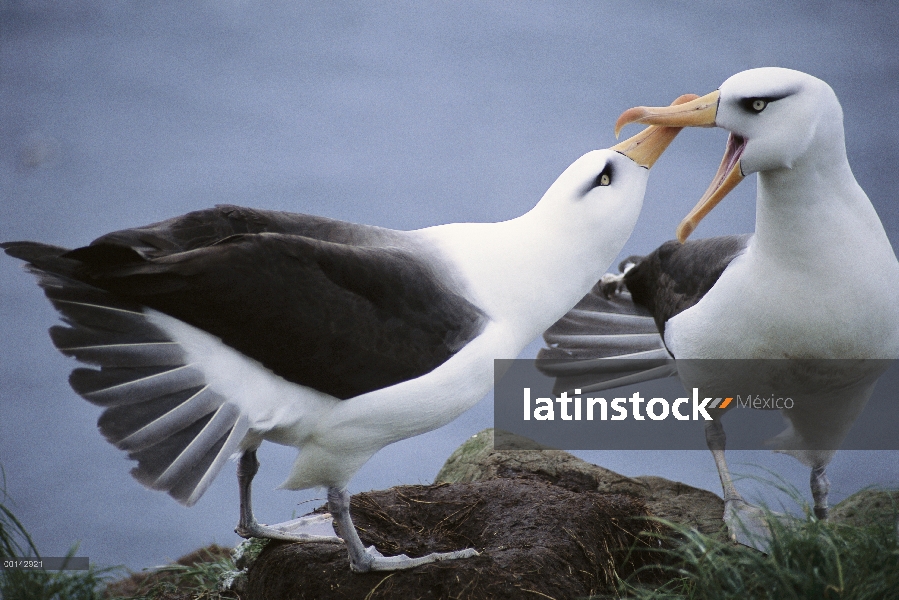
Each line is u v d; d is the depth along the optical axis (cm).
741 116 953
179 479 764
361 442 851
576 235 902
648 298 1255
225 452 781
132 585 1148
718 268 1082
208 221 860
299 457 865
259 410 806
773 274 1000
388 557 880
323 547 917
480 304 881
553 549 904
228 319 784
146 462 761
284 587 898
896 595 823
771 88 939
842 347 1015
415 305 845
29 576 993
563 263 904
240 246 790
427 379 845
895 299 1002
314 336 803
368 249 847
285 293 793
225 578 1025
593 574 914
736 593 844
